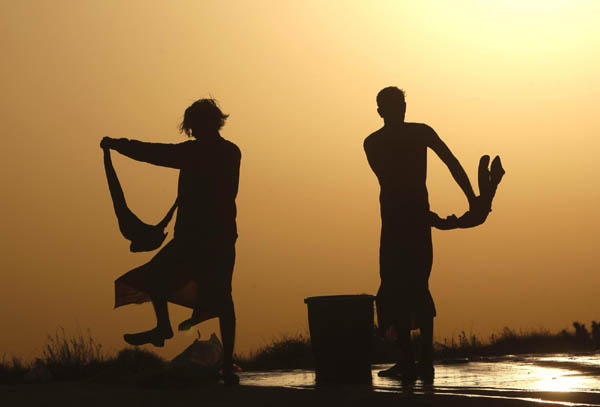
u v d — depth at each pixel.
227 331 13.22
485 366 15.88
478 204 13.87
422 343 13.97
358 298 13.70
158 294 13.02
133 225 13.28
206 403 11.27
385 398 11.09
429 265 13.92
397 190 13.85
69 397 12.38
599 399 10.43
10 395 12.90
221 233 13.11
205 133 13.30
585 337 25.33
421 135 13.91
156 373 13.59
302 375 15.38
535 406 10.06
